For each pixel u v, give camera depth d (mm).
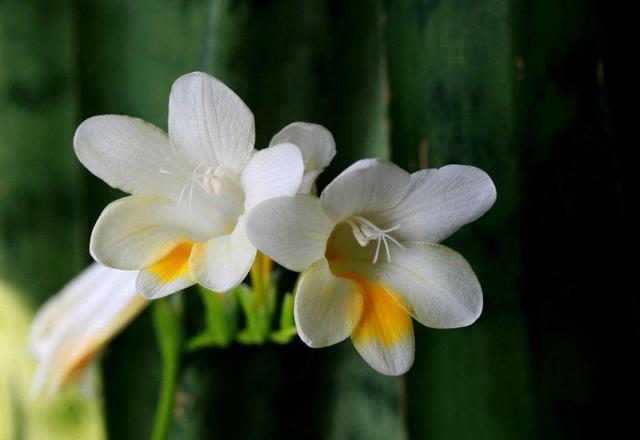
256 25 480
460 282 404
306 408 521
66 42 501
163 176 410
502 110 470
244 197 411
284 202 389
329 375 519
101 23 500
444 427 478
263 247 388
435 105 473
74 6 499
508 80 469
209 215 411
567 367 482
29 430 519
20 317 513
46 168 505
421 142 474
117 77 503
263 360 513
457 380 477
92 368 499
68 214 509
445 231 405
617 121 523
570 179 480
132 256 400
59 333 485
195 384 511
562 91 476
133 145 408
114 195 507
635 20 520
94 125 406
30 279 510
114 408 517
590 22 477
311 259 394
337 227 414
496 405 477
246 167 405
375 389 502
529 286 478
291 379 517
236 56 480
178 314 485
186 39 494
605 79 501
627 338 490
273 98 490
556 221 480
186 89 400
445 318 403
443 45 472
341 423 517
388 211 403
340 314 395
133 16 498
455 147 473
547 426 480
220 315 477
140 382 518
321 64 493
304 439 522
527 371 477
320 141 413
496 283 475
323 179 500
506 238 475
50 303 489
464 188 401
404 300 403
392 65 469
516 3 468
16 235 507
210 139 404
